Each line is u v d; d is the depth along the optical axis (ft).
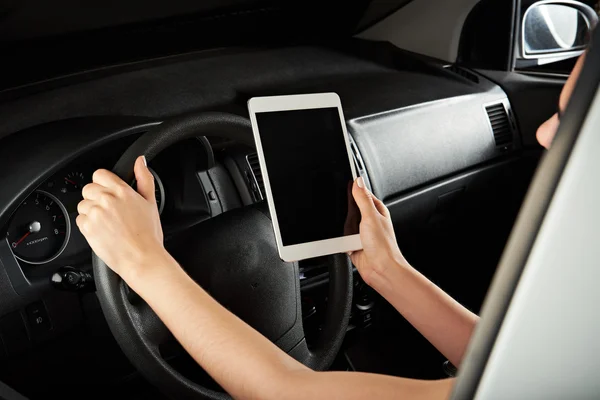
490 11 7.79
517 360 1.10
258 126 2.83
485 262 7.88
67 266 4.28
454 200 7.08
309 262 5.08
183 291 2.24
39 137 4.51
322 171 2.95
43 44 5.69
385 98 6.80
